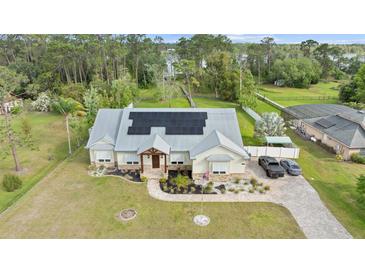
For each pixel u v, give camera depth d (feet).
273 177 84.07
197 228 62.08
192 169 83.76
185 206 70.49
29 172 90.17
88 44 211.41
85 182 82.48
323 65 341.00
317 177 86.22
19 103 124.57
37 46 230.48
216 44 277.44
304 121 129.90
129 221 64.54
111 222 64.23
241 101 173.68
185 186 79.71
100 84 191.01
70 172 88.74
